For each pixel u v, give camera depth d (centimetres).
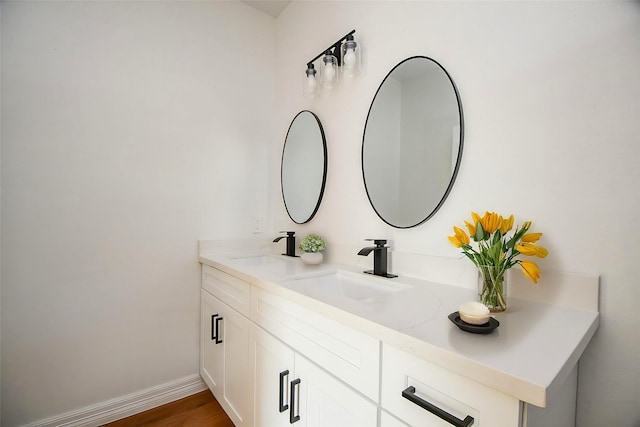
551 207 88
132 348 163
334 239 164
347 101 158
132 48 163
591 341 81
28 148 136
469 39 108
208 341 171
